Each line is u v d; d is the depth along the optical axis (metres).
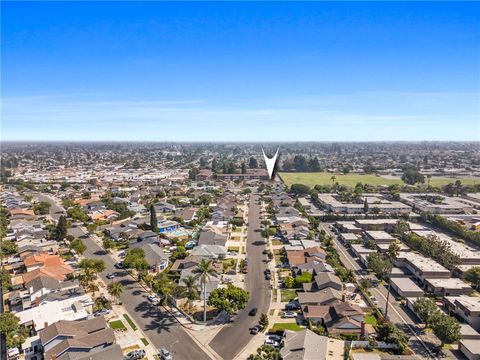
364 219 176.38
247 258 126.44
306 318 84.12
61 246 138.62
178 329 81.31
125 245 140.00
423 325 83.94
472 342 73.69
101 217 179.25
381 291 101.88
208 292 97.38
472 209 190.25
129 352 72.06
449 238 146.88
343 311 83.25
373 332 80.06
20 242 138.38
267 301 95.00
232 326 82.81
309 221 171.75
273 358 68.62
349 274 107.81
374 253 119.88
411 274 112.94
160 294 97.25
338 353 72.75
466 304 87.12
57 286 96.38
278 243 143.38
